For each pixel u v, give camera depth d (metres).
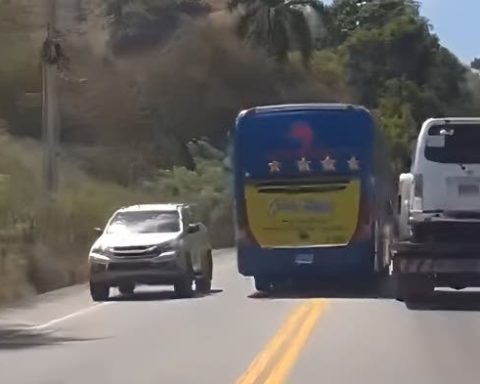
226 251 50.06
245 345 16.28
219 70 75.88
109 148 57.03
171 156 63.59
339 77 84.75
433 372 13.50
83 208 40.06
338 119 25.52
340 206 25.39
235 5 71.62
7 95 48.91
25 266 28.08
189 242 25.67
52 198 33.88
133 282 24.69
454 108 90.81
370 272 25.64
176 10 77.00
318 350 15.53
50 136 33.62
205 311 21.72
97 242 25.38
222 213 56.28
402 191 22.64
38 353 15.83
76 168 52.19
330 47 93.50
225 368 13.98
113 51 70.94
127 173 55.53
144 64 72.81
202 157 67.06
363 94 86.88
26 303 24.48
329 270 25.64
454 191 20.94
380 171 27.19
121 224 26.14
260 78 77.44
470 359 14.63
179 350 15.84
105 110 59.31
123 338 17.47
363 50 89.06
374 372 13.51
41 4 40.84
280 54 70.88
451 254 20.97
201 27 76.44
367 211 25.36
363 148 25.39
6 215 32.12
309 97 80.06
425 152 21.09
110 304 23.86
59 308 23.17
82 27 61.12
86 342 17.03
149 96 71.06
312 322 19.08
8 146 44.84
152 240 24.94
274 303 23.34
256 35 71.00
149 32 74.31
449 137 21.08
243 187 25.75
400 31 89.69
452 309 21.36
